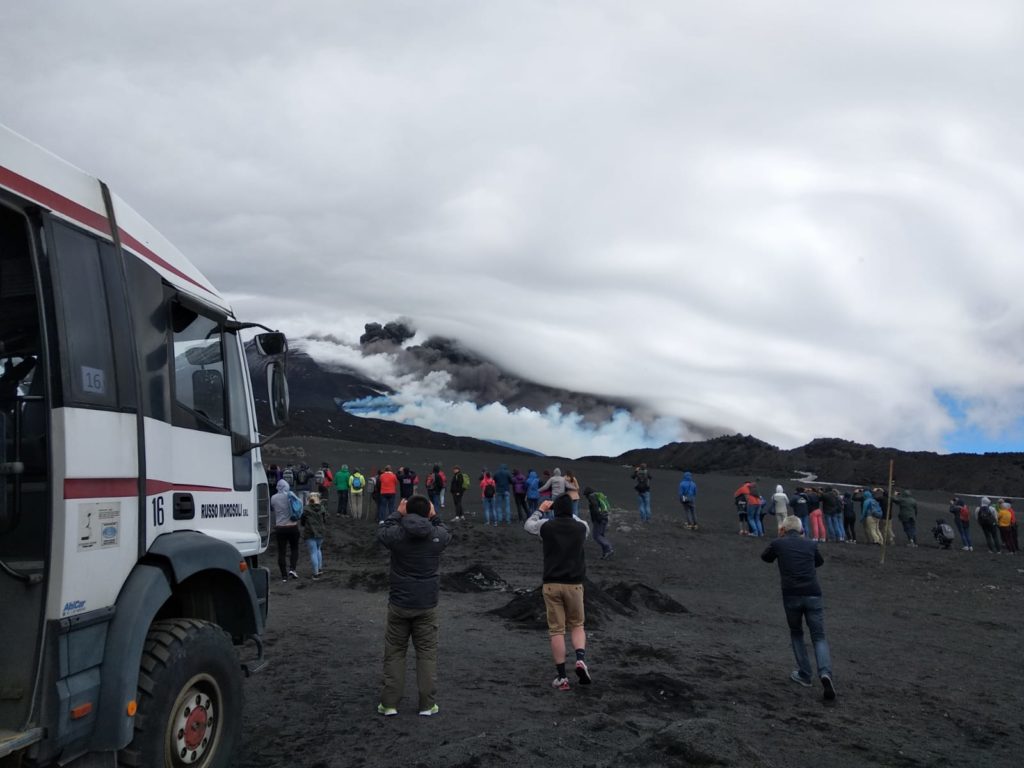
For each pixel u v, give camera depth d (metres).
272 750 6.02
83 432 4.09
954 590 18.47
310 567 18.55
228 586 5.66
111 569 4.29
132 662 4.23
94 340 4.30
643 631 11.88
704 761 5.34
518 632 11.20
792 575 9.04
